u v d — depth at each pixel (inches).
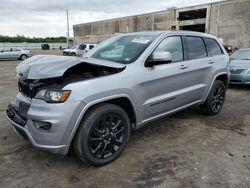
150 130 160.9
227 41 1163.9
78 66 112.5
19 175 107.7
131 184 101.6
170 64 143.6
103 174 108.9
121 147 122.0
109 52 143.9
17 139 144.5
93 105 109.4
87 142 106.7
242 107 219.0
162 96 139.7
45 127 98.7
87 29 2127.2
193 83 163.3
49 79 107.8
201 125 171.0
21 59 949.2
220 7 1175.0
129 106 123.9
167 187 99.6
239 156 125.5
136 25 1660.9
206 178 105.6
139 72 124.3
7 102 238.1
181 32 159.0
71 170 112.1
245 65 298.8
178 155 126.1
